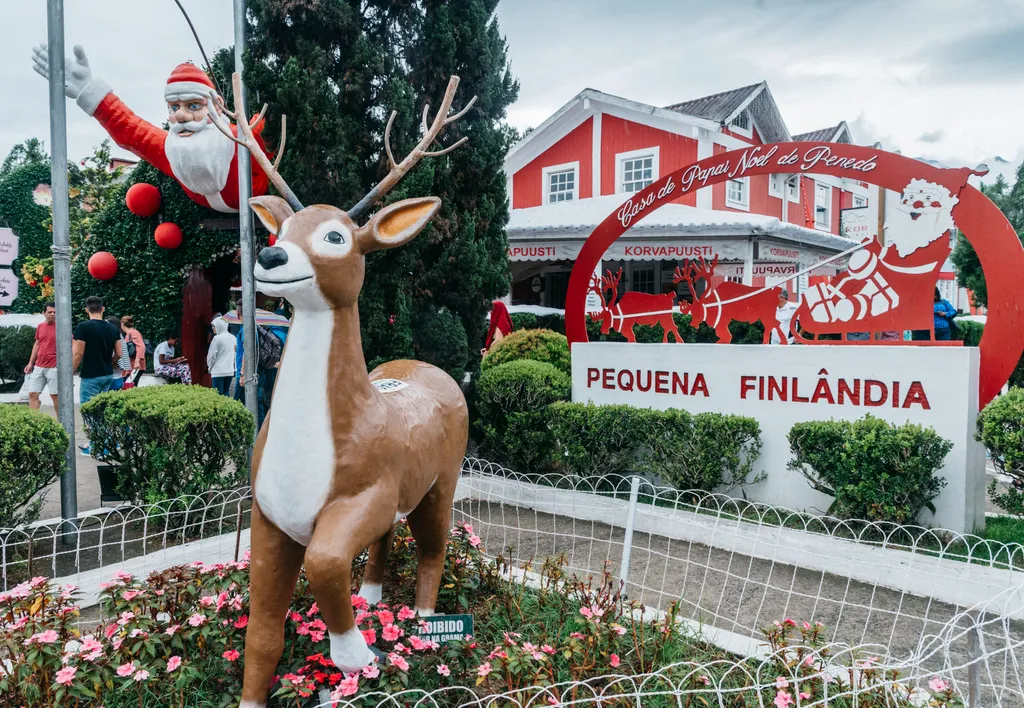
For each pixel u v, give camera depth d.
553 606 3.77
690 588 4.44
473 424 7.62
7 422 4.42
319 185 6.82
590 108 16.66
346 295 2.59
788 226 12.16
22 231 22.50
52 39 4.95
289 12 6.70
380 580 3.58
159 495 5.10
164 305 11.05
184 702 2.91
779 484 5.98
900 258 5.58
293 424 2.54
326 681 2.81
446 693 2.93
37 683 2.74
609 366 7.06
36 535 5.08
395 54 7.43
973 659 2.57
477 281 7.59
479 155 7.63
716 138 15.45
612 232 7.29
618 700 2.70
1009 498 4.92
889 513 5.03
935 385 5.24
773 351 6.01
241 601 3.19
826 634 3.83
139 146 8.51
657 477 6.45
